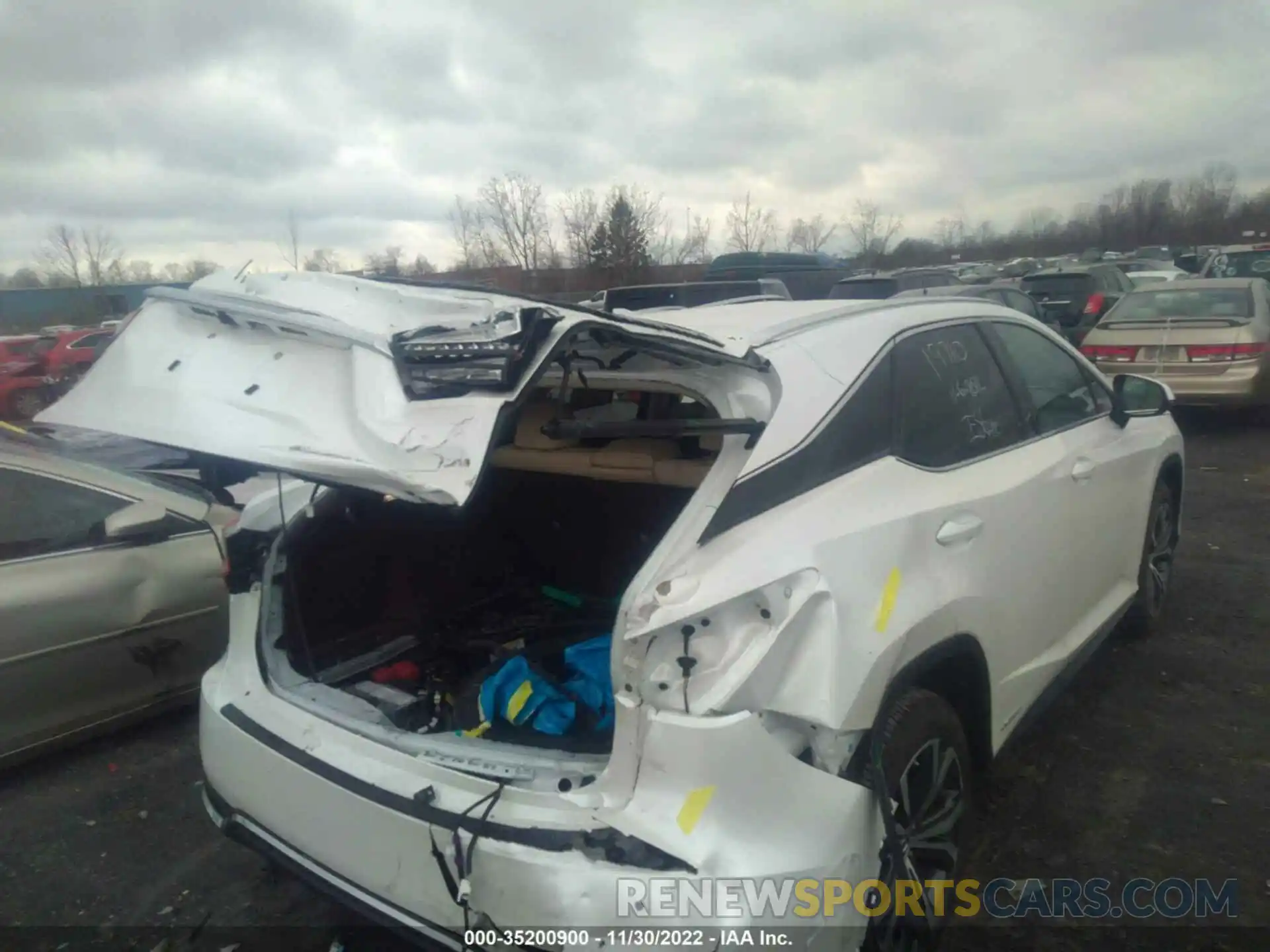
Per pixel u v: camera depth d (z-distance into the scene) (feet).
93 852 11.09
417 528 10.85
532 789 6.67
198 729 14.15
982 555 9.09
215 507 14.73
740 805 6.31
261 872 10.66
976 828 10.71
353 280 8.12
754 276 54.39
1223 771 11.65
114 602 13.01
